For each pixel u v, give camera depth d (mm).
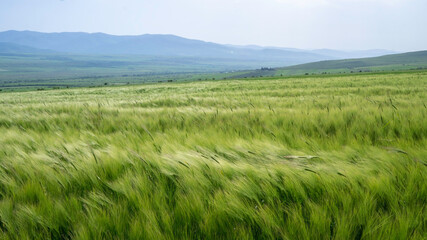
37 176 2250
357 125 4176
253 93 18750
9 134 3979
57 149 3061
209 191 1994
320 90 18531
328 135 3850
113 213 1728
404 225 1453
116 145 3391
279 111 6223
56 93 47312
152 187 2092
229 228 1652
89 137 3943
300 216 1647
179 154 2502
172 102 12156
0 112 8227
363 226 1575
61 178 2240
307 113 5648
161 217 1688
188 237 1563
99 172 2348
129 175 2184
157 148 3129
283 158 2525
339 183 1968
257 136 3836
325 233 1507
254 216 1653
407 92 14328
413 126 3756
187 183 2037
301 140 3375
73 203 1848
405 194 1778
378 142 3371
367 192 1794
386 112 4969
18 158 2607
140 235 1534
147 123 5609
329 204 1780
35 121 6414
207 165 2244
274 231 1566
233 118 5688
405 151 2518
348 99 9180
